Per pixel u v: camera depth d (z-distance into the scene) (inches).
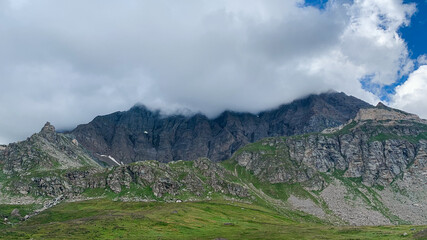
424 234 5812.0
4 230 7362.2
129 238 6801.2
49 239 6343.5
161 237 7066.9
